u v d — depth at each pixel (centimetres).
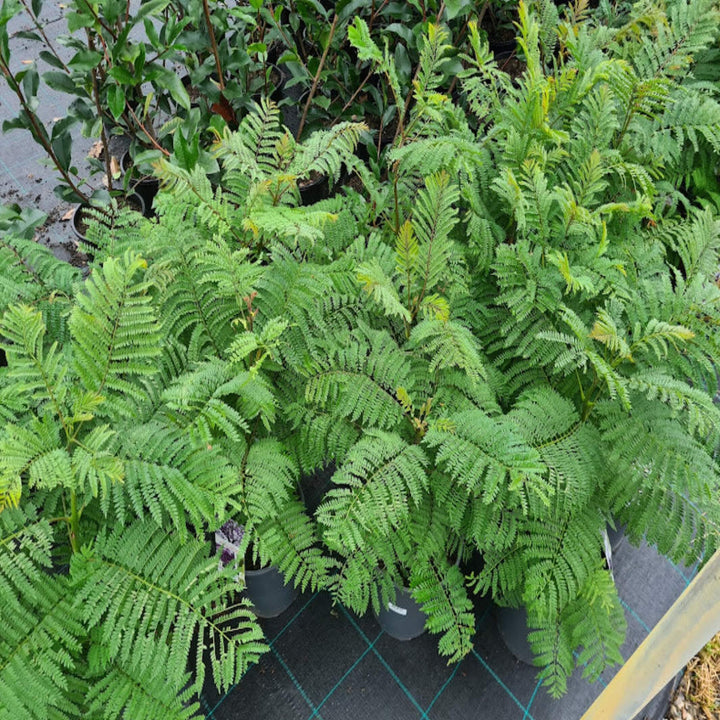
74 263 415
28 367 197
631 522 248
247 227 253
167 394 211
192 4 374
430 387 262
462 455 221
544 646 243
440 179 252
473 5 433
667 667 155
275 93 498
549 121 322
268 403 234
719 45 383
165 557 215
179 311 253
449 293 279
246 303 248
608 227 307
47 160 376
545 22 358
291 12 439
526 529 243
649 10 339
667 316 261
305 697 285
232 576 220
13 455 189
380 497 221
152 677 202
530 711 286
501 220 313
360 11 456
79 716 213
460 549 267
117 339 206
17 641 196
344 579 238
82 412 203
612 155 296
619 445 243
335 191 438
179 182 258
